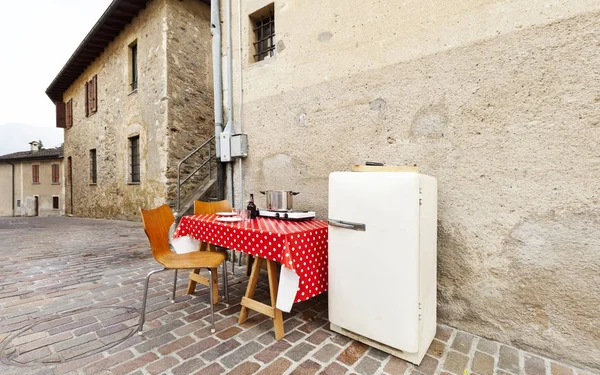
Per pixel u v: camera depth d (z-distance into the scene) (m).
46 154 16.77
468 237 2.04
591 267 1.65
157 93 6.82
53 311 2.34
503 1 1.91
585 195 1.66
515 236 1.88
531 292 1.83
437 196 2.16
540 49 1.79
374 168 1.97
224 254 2.51
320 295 2.75
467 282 2.05
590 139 1.65
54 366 1.61
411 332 1.65
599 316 1.63
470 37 2.03
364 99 2.55
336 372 1.59
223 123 3.81
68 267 3.60
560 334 1.74
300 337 1.97
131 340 1.90
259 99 3.40
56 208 17.08
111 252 4.40
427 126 2.21
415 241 1.63
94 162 10.13
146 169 7.23
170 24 6.62
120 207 8.38
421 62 2.24
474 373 1.60
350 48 2.64
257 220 2.56
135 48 7.97
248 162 3.55
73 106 11.48
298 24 3.03
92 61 9.80
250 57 3.54
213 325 2.02
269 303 2.56
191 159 7.06
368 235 1.80
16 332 2.00
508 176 1.90
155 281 3.11
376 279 1.78
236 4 3.62
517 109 1.86
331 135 2.78
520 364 1.70
